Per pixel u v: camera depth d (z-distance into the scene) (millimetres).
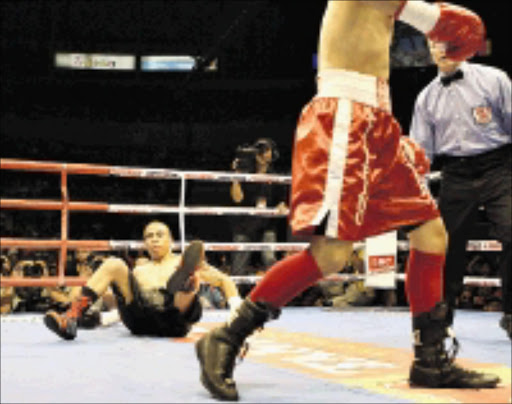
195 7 17547
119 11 17594
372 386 2172
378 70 2020
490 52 13320
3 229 12719
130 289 3482
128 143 16953
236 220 6406
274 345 3281
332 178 1896
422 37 13461
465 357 2930
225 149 16922
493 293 6895
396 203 2018
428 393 2059
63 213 4965
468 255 7730
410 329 4047
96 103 17078
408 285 2236
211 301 5715
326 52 2029
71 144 16656
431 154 3781
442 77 3664
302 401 1907
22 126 16344
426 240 2156
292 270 2031
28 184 15805
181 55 17656
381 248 5559
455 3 13367
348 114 1931
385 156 1985
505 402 1926
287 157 16562
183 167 16672
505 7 13125
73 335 3348
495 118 3537
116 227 13859
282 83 16953
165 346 3172
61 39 17406
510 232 3465
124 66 17641
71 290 5738
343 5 1997
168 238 3740
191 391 2053
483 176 3574
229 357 2006
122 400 1901
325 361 2752
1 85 16453
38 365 2564
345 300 6297
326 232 1876
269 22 17203
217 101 17188
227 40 15914
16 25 17000
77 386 2125
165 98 17219
